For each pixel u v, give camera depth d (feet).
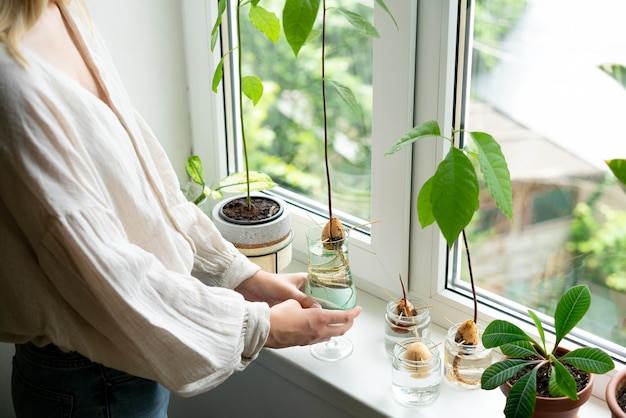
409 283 4.52
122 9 4.77
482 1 3.80
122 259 2.88
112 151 3.08
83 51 3.37
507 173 3.05
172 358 3.06
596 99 3.59
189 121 5.40
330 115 4.73
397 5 3.85
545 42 3.67
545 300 4.13
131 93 5.00
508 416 3.14
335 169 4.83
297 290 4.05
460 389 4.02
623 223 3.71
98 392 3.40
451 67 3.85
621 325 3.88
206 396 5.03
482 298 4.31
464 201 2.84
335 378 4.12
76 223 2.78
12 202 2.77
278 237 4.46
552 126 3.79
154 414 3.59
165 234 3.37
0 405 4.95
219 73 4.04
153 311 3.04
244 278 4.04
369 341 4.42
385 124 4.16
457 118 4.05
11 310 2.95
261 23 3.92
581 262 3.92
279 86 4.97
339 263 4.02
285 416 4.57
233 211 4.62
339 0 4.38
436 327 4.49
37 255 2.83
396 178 4.22
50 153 2.77
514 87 3.85
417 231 4.33
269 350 4.34
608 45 3.47
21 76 2.76
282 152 5.14
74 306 2.92
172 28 5.07
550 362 3.39
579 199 3.82
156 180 3.51
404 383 3.84
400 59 3.95
